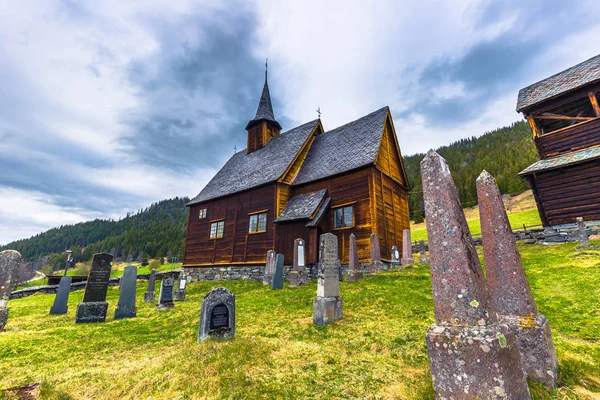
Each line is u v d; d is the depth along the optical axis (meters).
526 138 102.56
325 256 7.67
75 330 8.24
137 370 4.85
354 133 20.70
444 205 3.42
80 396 4.14
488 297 3.07
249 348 5.41
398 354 5.05
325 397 3.79
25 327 9.00
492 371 2.65
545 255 12.87
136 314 10.53
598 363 4.04
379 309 7.93
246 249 20.44
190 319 9.16
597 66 16.83
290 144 23.67
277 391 3.94
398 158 21.22
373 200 16.00
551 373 3.44
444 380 2.93
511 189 69.88
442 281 3.23
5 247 185.38
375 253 14.52
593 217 14.77
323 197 17.83
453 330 2.99
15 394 3.84
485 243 4.30
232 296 6.75
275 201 19.41
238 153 31.58
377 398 3.70
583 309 6.46
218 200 24.31
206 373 4.45
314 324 7.21
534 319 3.72
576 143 16.38
